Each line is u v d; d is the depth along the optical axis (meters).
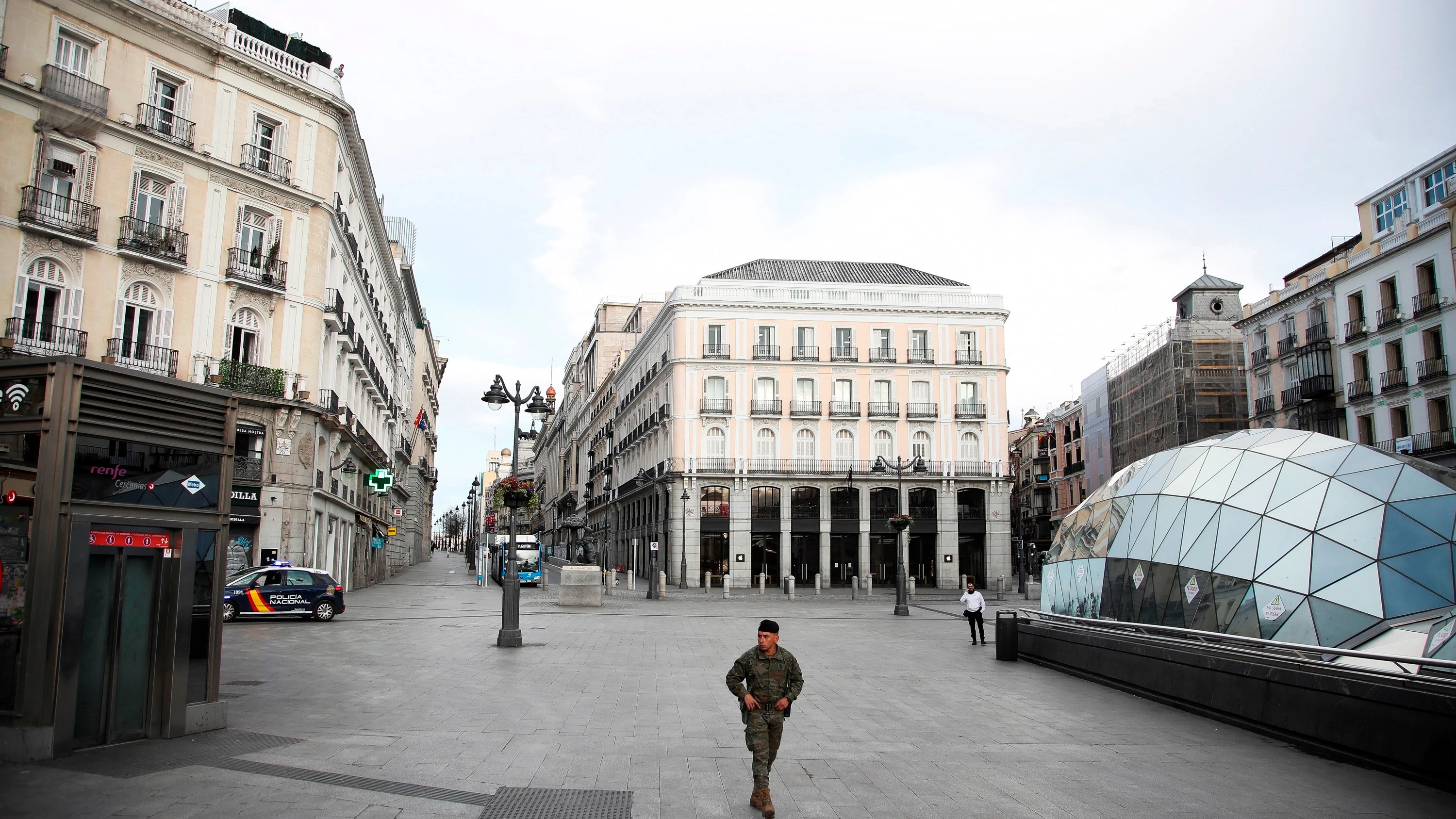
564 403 126.94
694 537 55.81
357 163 36.38
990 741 9.93
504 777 7.76
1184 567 14.05
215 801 6.72
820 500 56.62
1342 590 11.66
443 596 38.19
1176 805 7.45
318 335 31.42
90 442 8.14
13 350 23.27
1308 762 9.05
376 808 6.69
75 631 7.96
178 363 27.11
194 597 9.19
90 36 25.42
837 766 8.60
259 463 28.72
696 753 8.95
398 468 61.78
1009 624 17.66
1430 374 36.44
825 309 58.09
